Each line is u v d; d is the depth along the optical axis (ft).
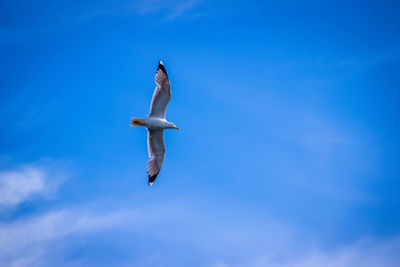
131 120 58.49
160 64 58.13
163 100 58.08
